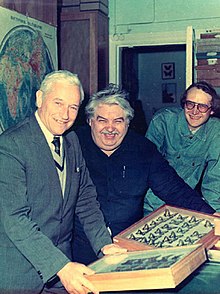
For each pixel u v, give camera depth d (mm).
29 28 2771
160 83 5242
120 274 1406
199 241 1801
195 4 4293
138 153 2312
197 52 4008
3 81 2535
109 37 4496
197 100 2705
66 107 1718
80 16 4047
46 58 2967
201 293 1393
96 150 2273
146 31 4438
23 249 1614
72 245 2223
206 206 2223
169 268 1360
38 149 1760
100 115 2146
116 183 2281
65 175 1879
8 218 1644
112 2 4445
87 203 2049
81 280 1452
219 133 2799
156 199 2789
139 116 5184
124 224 2299
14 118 2627
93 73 4074
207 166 2822
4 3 2578
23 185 1703
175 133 2898
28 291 1793
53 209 1811
